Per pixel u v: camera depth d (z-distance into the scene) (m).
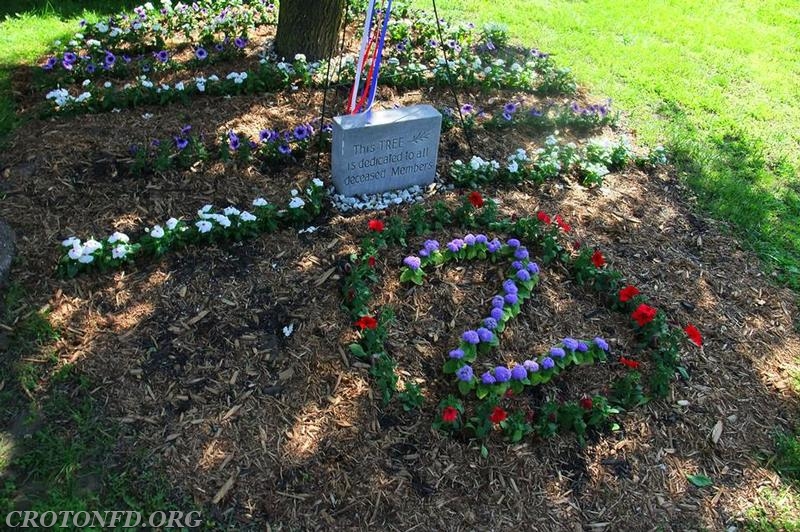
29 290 4.11
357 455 3.45
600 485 3.51
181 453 3.36
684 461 3.71
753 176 6.41
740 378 4.25
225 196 5.02
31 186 4.86
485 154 5.95
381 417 3.64
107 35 7.01
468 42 7.91
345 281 4.34
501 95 7.00
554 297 4.53
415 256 4.61
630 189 5.91
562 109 6.81
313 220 4.88
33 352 3.76
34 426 3.42
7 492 3.14
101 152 5.25
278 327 4.04
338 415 3.62
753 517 3.49
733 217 5.74
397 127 5.00
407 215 5.04
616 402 3.89
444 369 3.87
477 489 3.39
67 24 7.52
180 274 4.29
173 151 5.34
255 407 3.61
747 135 7.05
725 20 10.00
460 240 4.61
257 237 4.64
